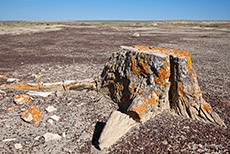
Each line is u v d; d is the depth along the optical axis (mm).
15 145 5035
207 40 29625
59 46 23641
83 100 7965
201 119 6387
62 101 7824
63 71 12430
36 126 5996
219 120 6195
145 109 6043
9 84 8844
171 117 6535
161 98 6512
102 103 7711
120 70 7336
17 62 15008
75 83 8695
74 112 6988
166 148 5102
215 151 4992
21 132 5652
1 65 13859
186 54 6633
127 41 28297
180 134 5680
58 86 8766
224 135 5641
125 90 7105
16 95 7691
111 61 8031
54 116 6512
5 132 5586
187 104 6438
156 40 29500
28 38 30938
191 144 5250
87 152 4992
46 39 30453
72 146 5199
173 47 22500
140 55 6777
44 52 19656
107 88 8117
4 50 20203
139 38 32469
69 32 44562
